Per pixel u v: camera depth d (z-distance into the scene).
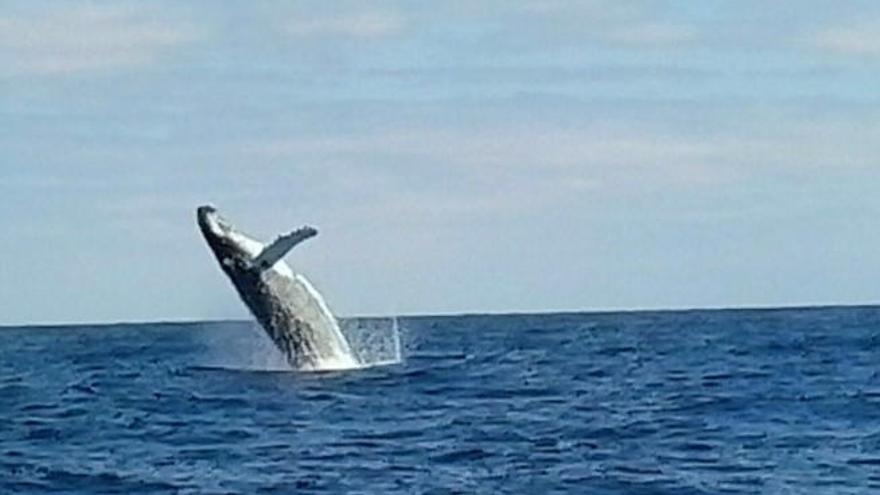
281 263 41.09
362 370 42.81
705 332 88.56
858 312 166.38
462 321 154.88
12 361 62.31
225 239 40.16
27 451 27.47
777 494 21.34
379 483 22.45
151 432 29.97
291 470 24.03
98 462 25.64
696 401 35.44
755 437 28.12
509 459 25.12
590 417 31.75
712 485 22.19
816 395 36.78
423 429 29.53
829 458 25.19
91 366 55.50
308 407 33.81
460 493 21.42
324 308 42.19
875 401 35.09
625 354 58.62
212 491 21.95
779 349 61.62
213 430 29.95
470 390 38.38
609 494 21.39
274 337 42.16
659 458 25.22
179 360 57.94
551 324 124.94
